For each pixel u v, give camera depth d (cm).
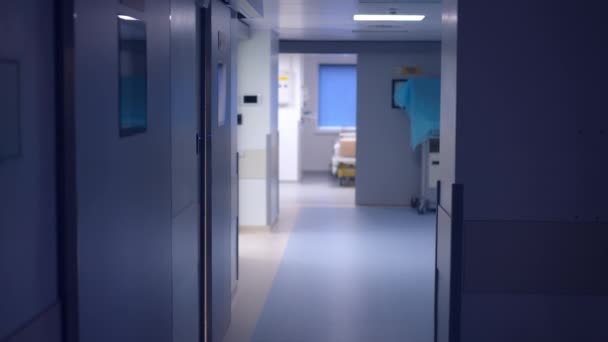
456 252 314
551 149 309
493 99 309
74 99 180
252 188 843
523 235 312
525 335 316
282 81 1323
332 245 781
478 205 312
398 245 784
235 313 527
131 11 236
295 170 1364
